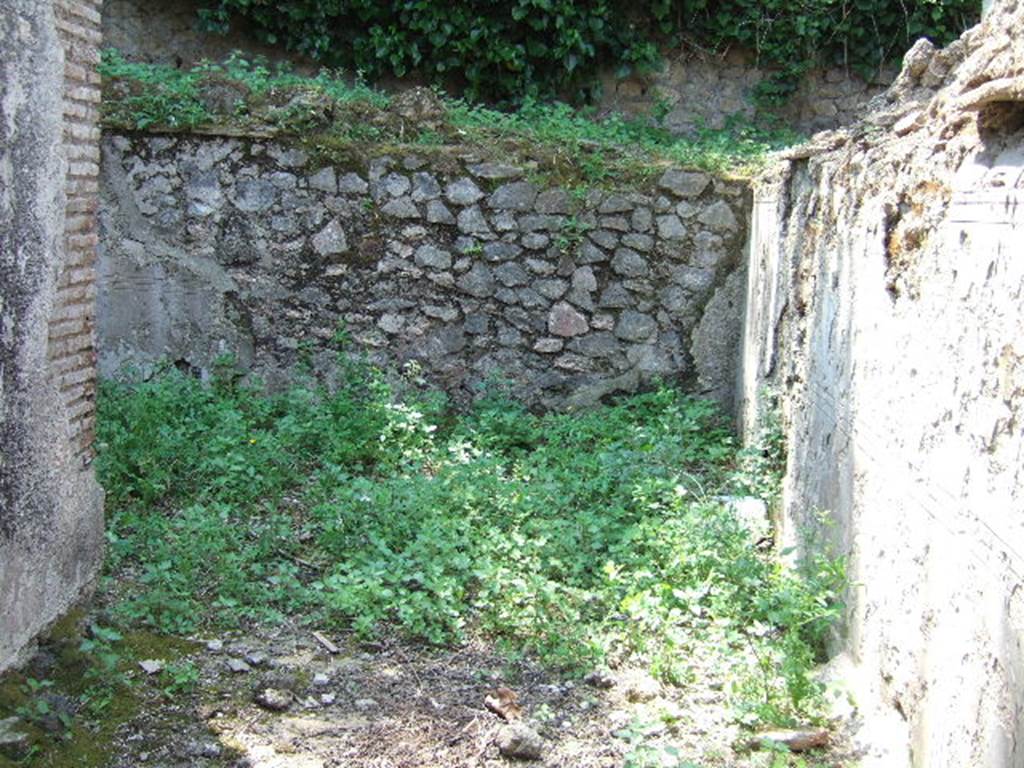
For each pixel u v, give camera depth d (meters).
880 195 3.96
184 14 9.82
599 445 6.81
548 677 4.15
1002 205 2.72
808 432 5.01
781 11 9.80
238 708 3.85
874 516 3.79
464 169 7.34
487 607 4.59
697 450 6.92
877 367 3.86
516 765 3.54
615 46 9.84
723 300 7.41
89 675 3.86
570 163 7.38
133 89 7.31
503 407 7.40
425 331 7.46
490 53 9.64
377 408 6.85
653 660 4.14
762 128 10.09
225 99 7.29
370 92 8.16
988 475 2.67
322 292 7.41
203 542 4.96
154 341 7.41
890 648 3.51
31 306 3.72
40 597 3.88
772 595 4.30
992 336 2.71
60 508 4.00
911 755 3.24
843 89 10.10
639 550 5.13
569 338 7.46
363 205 7.34
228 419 6.46
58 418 3.96
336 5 9.57
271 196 7.32
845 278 4.43
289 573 4.86
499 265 7.41
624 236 7.39
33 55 3.63
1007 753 2.46
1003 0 3.61
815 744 3.62
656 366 7.48
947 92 3.80
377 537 5.09
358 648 4.36
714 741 3.67
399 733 3.72
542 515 5.48
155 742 3.60
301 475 6.23
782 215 5.80
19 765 3.35
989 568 2.63
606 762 3.56
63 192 3.88
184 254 7.36
